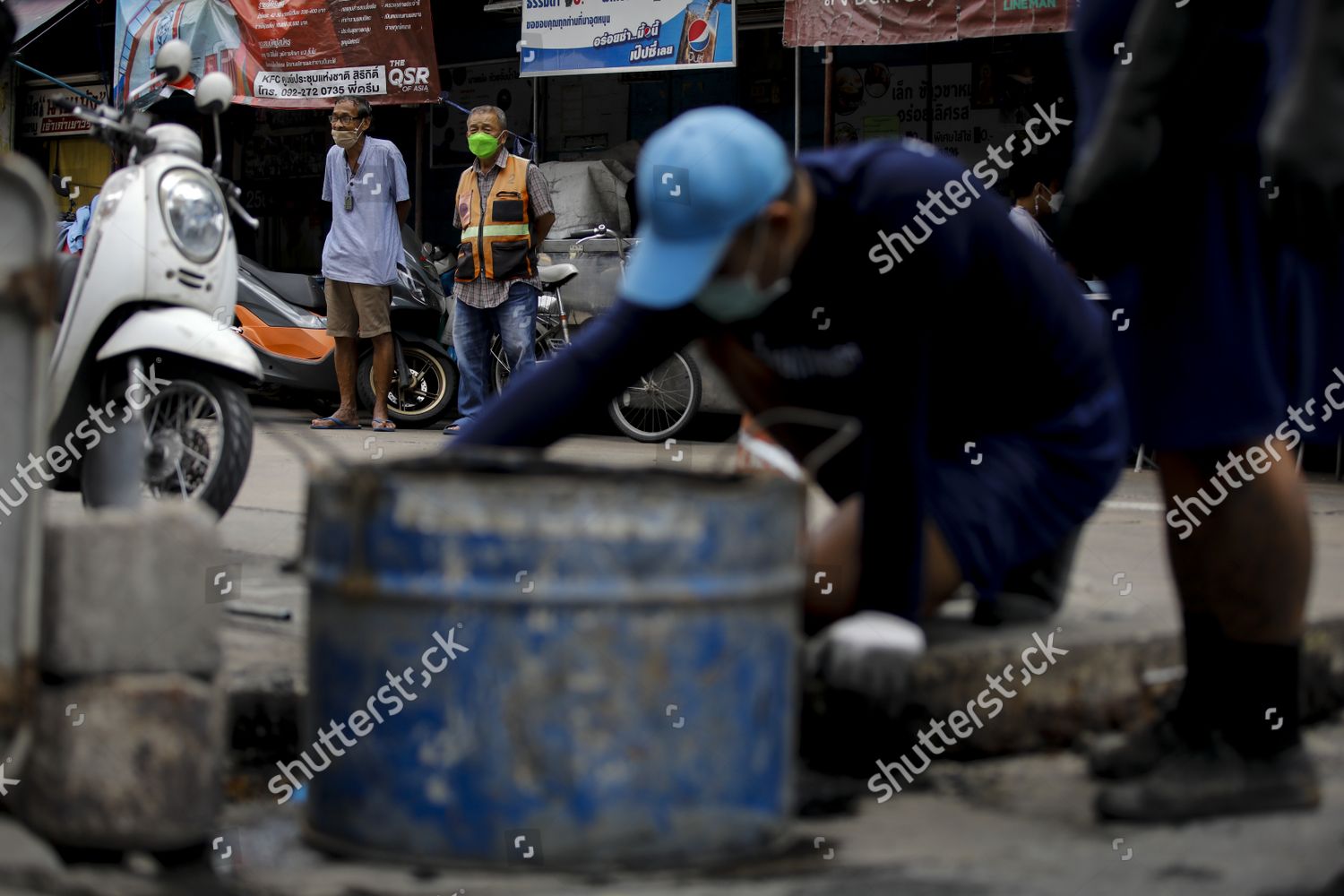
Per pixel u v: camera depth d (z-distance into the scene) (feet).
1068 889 7.82
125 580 7.90
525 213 31.91
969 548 9.72
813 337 9.45
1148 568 17.15
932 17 33.76
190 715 7.90
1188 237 9.02
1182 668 11.52
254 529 19.16
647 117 45.39
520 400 8.59
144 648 7.93
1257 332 8.91
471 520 7.32
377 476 7.50
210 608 8.09
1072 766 10.52
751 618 7.73
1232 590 9.14
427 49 40.32
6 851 7.42
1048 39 40.24
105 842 7.78
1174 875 8.08
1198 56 8.76
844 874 7.97
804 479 8.33
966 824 9.11
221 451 16.01
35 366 7.43
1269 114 8.45
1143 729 9.99
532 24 38.63
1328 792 9.81
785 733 8.15
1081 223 9.12
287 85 41.42
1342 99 8.04
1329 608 13.48
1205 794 9.12
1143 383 9.27
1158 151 8.87
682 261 8.11
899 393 8.69
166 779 7.83
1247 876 8.08
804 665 10.23
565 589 7.29
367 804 7.71
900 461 8.64
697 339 8.91
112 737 7.78
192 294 16.08
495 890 7.33
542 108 46.68
